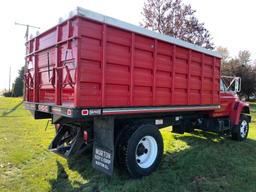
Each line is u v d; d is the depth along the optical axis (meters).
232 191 4.00
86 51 3.63
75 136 4.69
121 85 4.11
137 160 4.56
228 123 7.48
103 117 4.14
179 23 21.81
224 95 7.39
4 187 3.96
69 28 3.75
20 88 41.25
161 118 5.43
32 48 5.27
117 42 4.01
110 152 4.05
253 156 6.00
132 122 4.68
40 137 7.41
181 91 5.35
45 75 4.68
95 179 4.31
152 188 4.01
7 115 13.16
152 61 4.62
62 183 4.16
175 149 6.28
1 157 5.38
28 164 5.04
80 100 3.58
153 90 4.66
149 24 22.14
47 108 4.38
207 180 4.40
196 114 6.66
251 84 34.38
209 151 6.12
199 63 5.84
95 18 3.70
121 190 3.92
